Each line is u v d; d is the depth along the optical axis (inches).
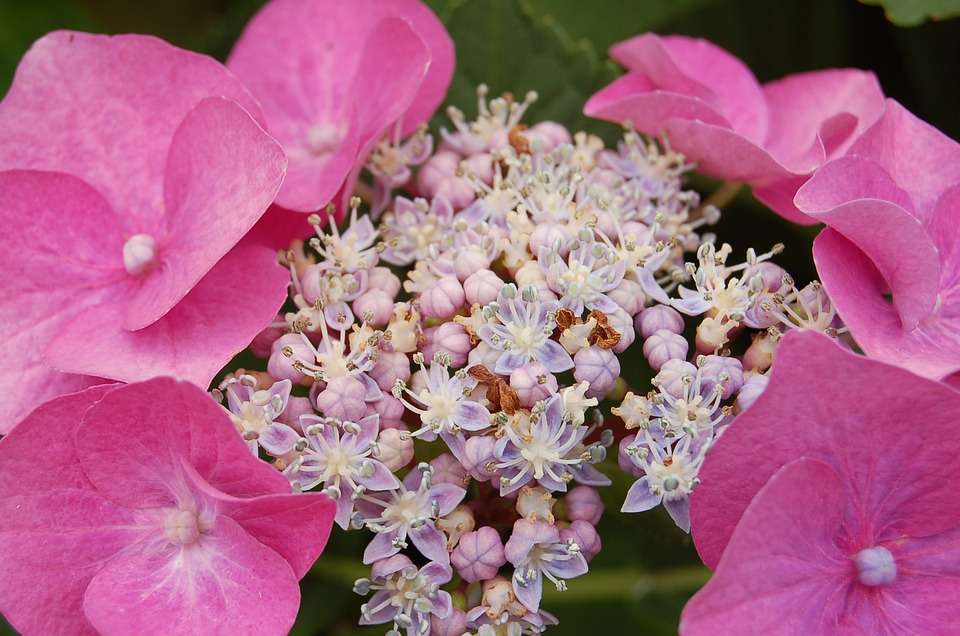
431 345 9.9
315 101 11.2
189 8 12.7
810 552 9.4
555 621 9.8
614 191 10.4
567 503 9.8
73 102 10.4
